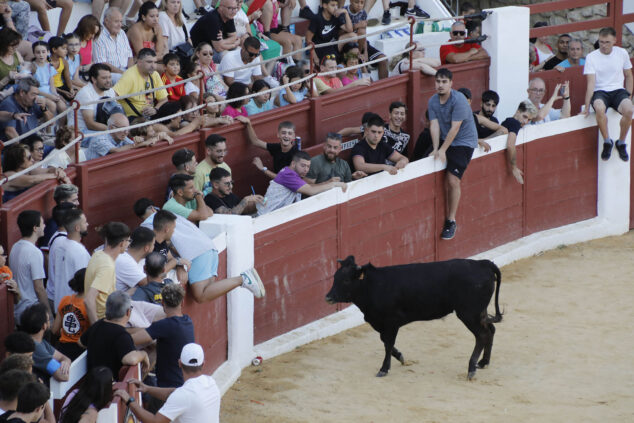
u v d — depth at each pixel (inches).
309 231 621.6
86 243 557.0
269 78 736.3
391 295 535.8
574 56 884.0
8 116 547.5
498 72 808.9
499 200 783.1
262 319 593.6
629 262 783.7
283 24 853.8
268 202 613.9
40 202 498.9
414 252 712.4
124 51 692.1
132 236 454.0
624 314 660.7
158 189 598.2
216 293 498.0
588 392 525.7
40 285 452.4
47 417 358.9
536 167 808.3
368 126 666.8
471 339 613.0
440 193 724.0
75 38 652.1
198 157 621.0
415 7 948.0
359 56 824.9
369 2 892.6
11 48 579.2
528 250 794.2
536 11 836.6
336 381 541.0
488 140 764.6
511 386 533.3
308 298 629.0
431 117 706.8
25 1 661.9
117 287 448.1
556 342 606.2
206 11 825.5
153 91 572.4
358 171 665.0
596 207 863.7
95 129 587.8
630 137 854.5
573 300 690.8
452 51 806.5
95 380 352.2
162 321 418.6
